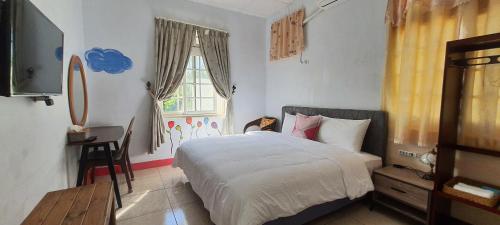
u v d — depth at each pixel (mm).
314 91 3438
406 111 2137
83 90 2865
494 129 1749
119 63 3264
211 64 3877
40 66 1384
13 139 1156
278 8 4000
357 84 2781
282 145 2549
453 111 1844
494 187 1730
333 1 3014
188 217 2137
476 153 1823
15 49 1051
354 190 1958
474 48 1767
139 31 3367
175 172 3373
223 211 1530
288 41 3824
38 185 1477
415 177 1990
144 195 2586
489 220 1787
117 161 2568
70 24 2459
